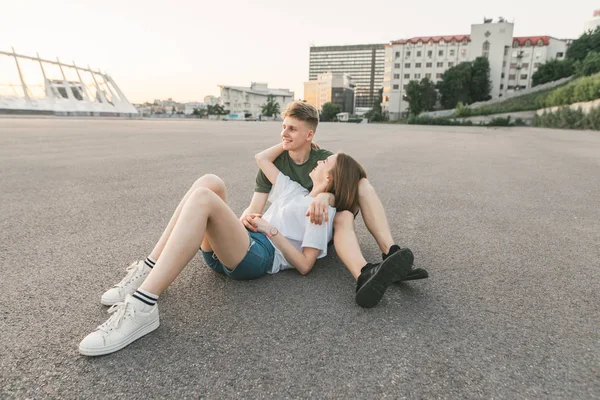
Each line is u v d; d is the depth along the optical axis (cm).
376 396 120
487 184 523
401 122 6438
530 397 122
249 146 1059
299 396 120
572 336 158
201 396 119
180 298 183
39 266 220
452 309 179
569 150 1102
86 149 900
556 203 410
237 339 150
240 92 12600
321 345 147
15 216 326
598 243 280
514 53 7081
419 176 586
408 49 7450
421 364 137
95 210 349
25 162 652
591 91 2934
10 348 142
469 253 256
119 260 231
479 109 5209
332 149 1053
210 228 167
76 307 174
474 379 130
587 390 125
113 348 139
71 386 122
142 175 547
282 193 226
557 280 215
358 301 172
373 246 269
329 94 13638
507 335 158
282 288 196
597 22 7144
